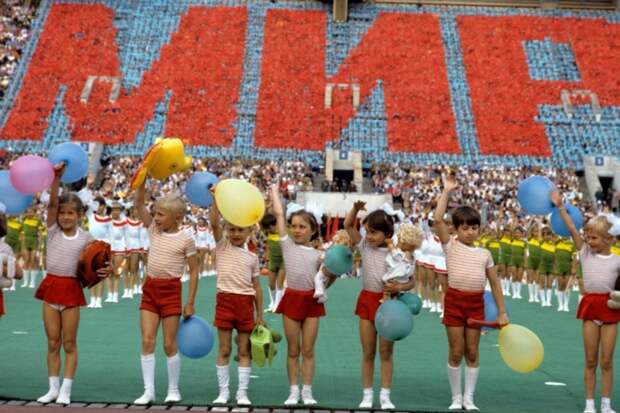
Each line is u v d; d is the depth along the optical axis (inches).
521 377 579.8
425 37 2824.8
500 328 461.4
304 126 2477.9
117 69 2657.5
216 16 2881.4
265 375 566.3
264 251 1724.9
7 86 2581.2
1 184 478.0
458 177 2290.8
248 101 2554.1
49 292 460.1
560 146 2440.9
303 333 476.7
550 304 1160.8
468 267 471.8
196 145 2404.0
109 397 474.9
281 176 2246.6
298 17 2893.7
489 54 2760.8
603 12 2960.1
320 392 511.5
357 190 2246.6
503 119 2522.1
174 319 470.6
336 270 465.7
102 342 689.0
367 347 470.9
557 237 1088.2
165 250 472.1
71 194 474.9
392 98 2588.6
